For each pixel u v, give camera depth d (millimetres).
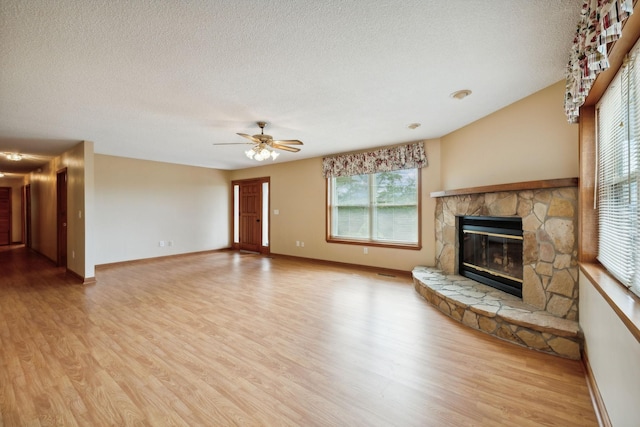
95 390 1927
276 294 4004
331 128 4016
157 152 5594
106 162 5828
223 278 4891
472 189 3357
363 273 5188
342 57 2160
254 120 3617
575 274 2443
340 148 5359
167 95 2787
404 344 2562
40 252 7355
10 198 9609
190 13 1637
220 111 3258
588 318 2100
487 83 2656
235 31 1819
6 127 3764
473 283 3678
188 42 1929
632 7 1090
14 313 3289
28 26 1717
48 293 4055
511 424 1629
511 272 3297
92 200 4605
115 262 5934
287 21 1730
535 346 2439
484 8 1653
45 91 2643
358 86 2666
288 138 4590
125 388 1950
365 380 2045
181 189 7051
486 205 3404
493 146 3426
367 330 2852
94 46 1949
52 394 1882
